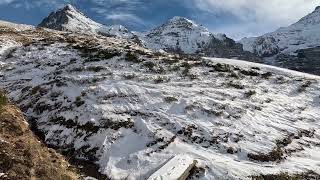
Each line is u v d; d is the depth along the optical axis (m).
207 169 20.08
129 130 23.80
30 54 41.97
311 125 27.61
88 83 30.03
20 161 17.78
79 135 23.66
